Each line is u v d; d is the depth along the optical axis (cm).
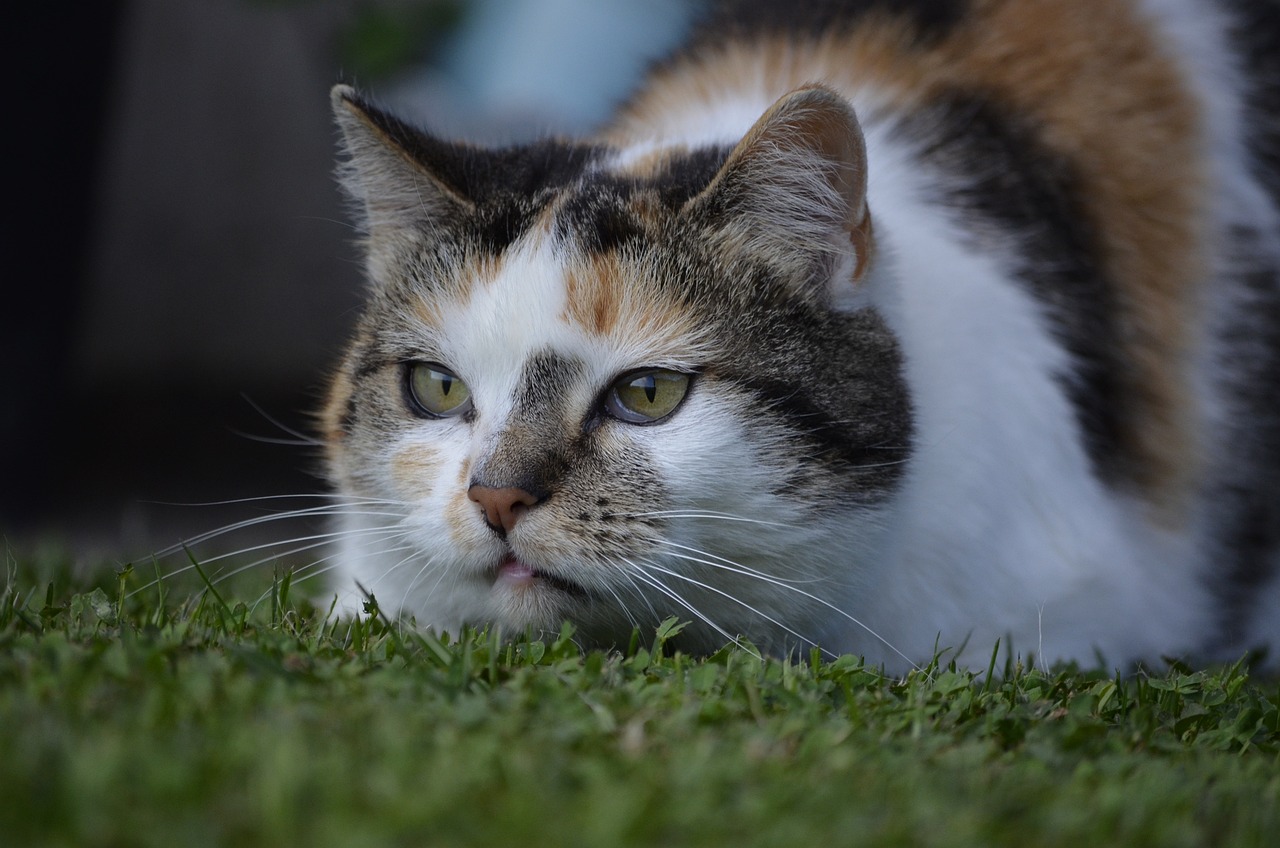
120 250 1272
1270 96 516
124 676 254
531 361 350
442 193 381
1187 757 277
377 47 809
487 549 347
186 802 196
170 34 1283
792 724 256
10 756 204
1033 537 398
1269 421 488
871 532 362
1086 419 430
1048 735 277
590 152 411
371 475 384
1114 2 493
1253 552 488
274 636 306
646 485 343
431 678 269
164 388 1243
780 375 355
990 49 475
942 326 391
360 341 399
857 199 355
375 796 202
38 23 783
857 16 486
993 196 438
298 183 1304
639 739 243
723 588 358
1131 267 457
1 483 845
